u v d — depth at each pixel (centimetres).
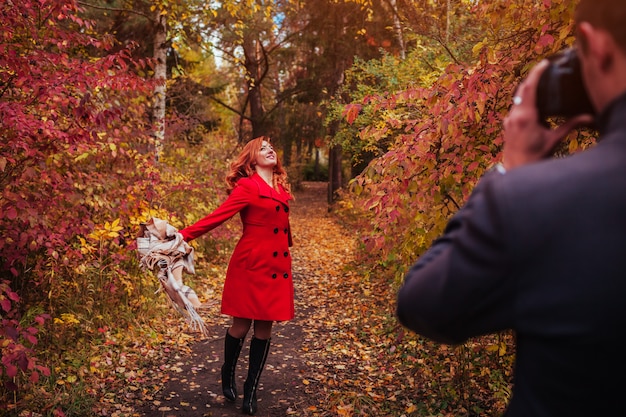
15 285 432
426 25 815
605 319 70
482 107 292
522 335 78
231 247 915
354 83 1303
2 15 335
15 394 347
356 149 1088
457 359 390
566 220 73
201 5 866
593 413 74
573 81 83
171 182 652
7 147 341
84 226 418
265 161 378
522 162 87
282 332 564
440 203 340
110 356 446
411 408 369
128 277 534
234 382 390
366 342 525
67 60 404
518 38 322
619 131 76
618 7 73
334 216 1716
